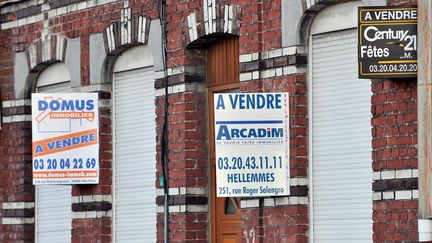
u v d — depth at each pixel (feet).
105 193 75.41
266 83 64.85
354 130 61.31
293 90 63.26
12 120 82.28
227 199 69.05
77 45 77.25
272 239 64.08
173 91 70.59
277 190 62.69
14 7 82.17
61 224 79.41
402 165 57.67
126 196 74.74
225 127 62.28
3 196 82.84
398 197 57.77
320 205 62.75
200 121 69.97
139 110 74.23
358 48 57.57
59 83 79.97
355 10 61.21
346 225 61.52
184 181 69.46
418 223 55.31
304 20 63.16
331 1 61.93
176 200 69.92
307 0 62.64
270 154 62.64
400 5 57.52
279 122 62.80
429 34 55.21
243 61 66.03
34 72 81.05
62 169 74.33
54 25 79.05
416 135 57.21
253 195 62.49
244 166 62.39
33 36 80.69
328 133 62.54
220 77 69.36
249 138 62.44
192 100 69.87
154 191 72.74
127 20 73.67
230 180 62.18
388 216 58.18
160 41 71.41
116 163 75.51
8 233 82.38
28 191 81.46
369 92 60.70
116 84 75.72
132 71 74.79
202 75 70.18
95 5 75.92
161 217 70.95
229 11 66.95
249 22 65.67
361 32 57.57
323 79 62.85
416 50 57.11
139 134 74.13
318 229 62.80
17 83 81.87
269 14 64.75
